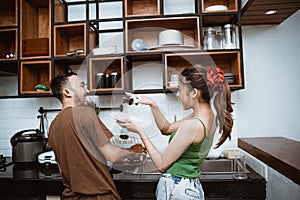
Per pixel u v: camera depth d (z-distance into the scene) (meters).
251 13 1.61
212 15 1.61
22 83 1.72
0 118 2.04
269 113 1.85
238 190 1.34
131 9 1.85
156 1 1.86
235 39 1.70
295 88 1.84
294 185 1.27
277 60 1.86
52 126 1.17
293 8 1.54
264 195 1.33
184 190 1.02
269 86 1.86
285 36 1.85
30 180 1.43
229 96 1.06
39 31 1.98
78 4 1.98
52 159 1.64
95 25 1.86
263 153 1.25
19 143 1.70
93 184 1.11
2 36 1.89
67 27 1.73
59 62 1.79
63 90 1.14
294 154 1.15
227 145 1.85
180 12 1.89
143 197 1.35
